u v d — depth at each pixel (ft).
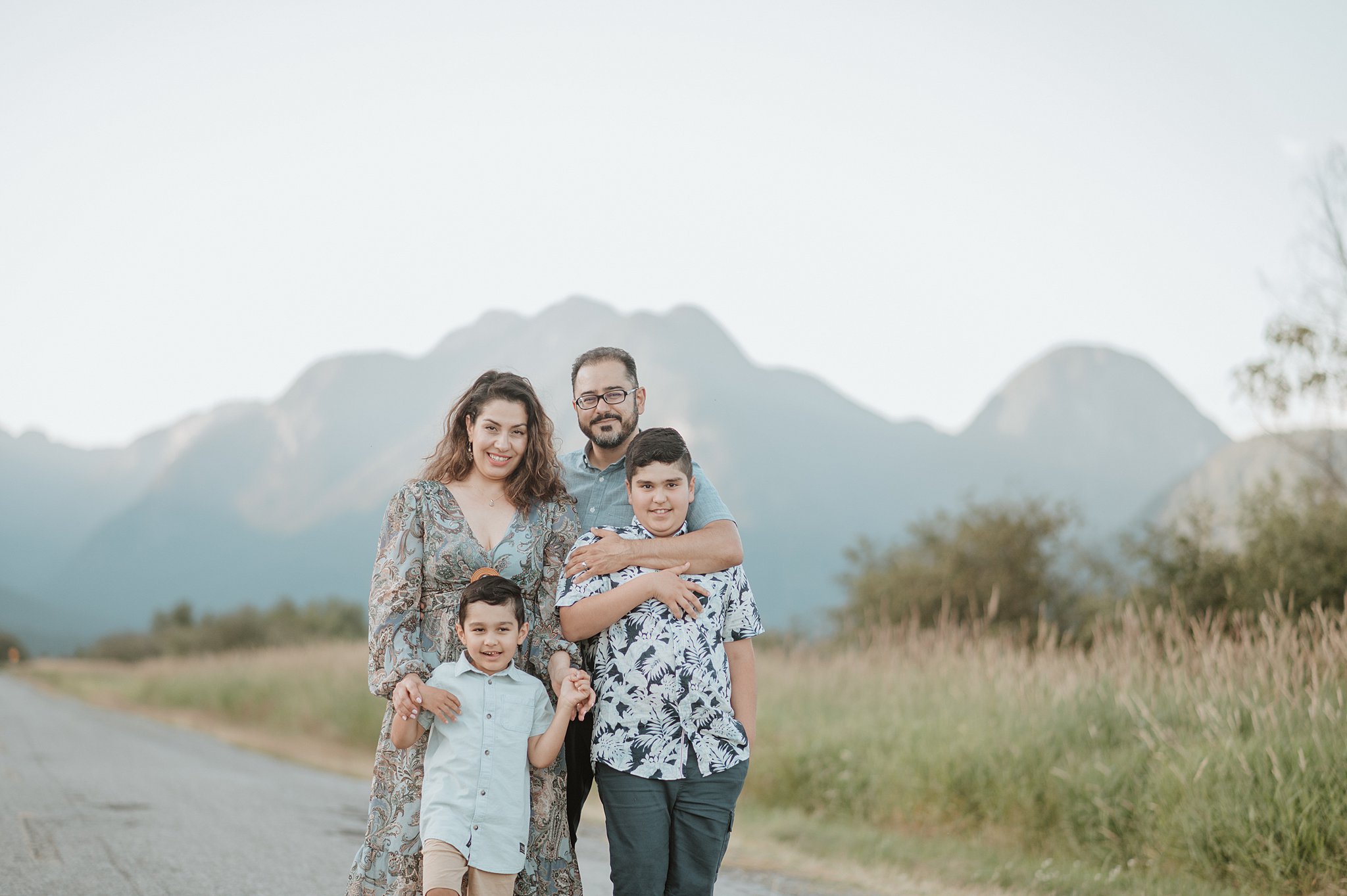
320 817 30.42
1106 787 25.02
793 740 35.63
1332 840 20.65
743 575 13.03
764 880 22.56
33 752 46.34
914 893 21.25
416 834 12.03
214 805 31.63
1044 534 63.26
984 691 33.58
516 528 12.94
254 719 71.61
